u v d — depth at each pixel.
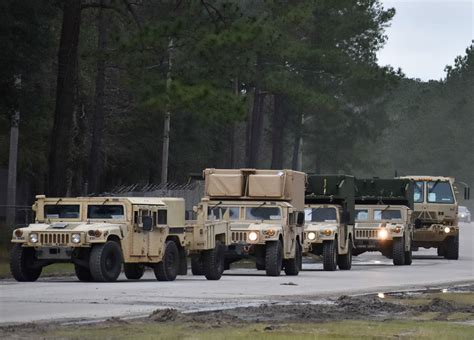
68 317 43.75
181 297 56.16
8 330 38.00
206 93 101.81
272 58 169.50
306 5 149.62
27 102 115.19
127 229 70.31
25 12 105.75
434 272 92.19
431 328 41.69
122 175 182.38
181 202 75.00
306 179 100.19
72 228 68.69
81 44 143.38
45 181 154.12
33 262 69.38
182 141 181.12
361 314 47.41
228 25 110.31
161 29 104.00
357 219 110.06
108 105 161.38
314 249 96.50
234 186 87.31
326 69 177.62
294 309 48.81
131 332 37.97
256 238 81.56
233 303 52.78
